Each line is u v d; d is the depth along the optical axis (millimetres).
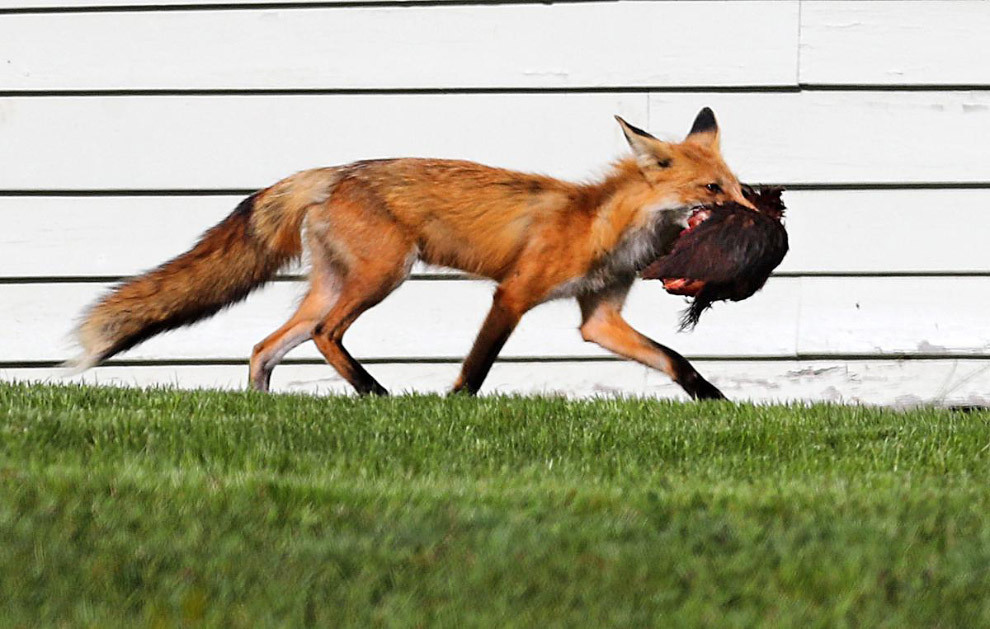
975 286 16938
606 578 8969
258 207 16859
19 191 17078
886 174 16875
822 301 16938
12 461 11250
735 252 16469
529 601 8539
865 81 16812
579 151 16734
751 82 16797
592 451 12961
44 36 17016
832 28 16797
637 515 10336
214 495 10406
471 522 10016
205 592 8570
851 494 11195
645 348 16781
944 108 16828
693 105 16812
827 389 16984
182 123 17016
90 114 17016
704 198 16516
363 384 16625
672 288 16734
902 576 9102
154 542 9430
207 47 16953
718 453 13031
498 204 16438
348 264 16594
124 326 17094
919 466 12648
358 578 8859
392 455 12422
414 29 16859
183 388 17078
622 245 16438
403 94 16891
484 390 16859
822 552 9555
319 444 12711
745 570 9172
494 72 16828
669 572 9102
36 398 14398
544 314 16828
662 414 14891
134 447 12180
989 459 12961
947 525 10250
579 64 16812
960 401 16984
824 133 16859
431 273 16812
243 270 16969
